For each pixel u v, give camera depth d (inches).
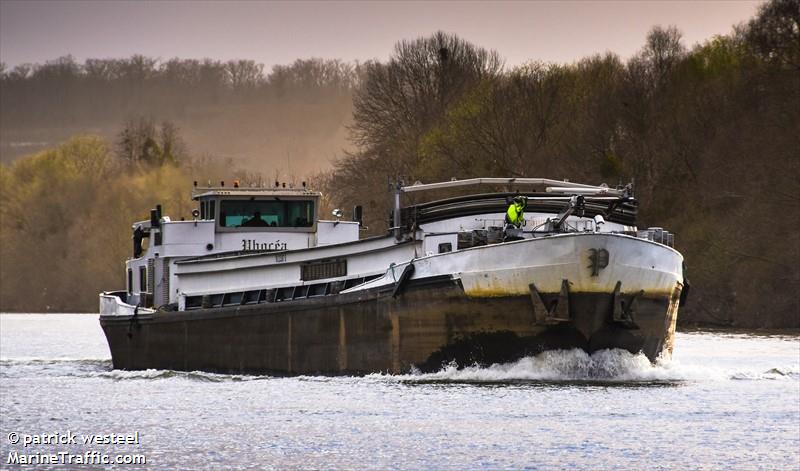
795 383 5118.1
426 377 4842.5
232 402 4699.8
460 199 5059.1
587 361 4766.2
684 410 4448.8
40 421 4448.8
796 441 3998.5
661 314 4918.8
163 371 5738.2
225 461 3794.3
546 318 4623.5
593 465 3720.5
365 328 4982.8
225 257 5634.8
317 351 5162.4
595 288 4640.8
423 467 3695.9
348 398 4640.8
